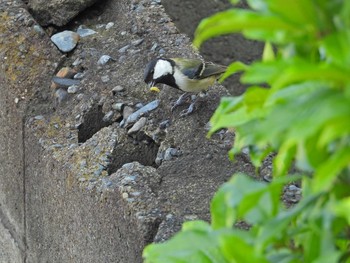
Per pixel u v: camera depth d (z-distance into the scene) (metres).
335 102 2.72
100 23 9.99
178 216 6.56
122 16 9.87
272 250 3.49
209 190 6.98
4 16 9.33
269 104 3.01
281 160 3.67
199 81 8.51
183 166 7.40
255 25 2.87
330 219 3.08
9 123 8.58
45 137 8.02
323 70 2.67
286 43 3.17
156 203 6.69
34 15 9.80
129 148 7.88
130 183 6.94
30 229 8.39
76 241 7.47
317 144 3.00
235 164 7.39
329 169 2.71
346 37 2.69
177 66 8.58
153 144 7.99
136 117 8.12
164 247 3.59
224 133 7.84
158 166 7.61
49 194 7.84
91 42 9.50
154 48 9.20
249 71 2.96
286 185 6.96
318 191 3.06
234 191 3.28
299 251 3.49
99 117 8.43
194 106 8.34
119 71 8.95
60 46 9.31
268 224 3.22
